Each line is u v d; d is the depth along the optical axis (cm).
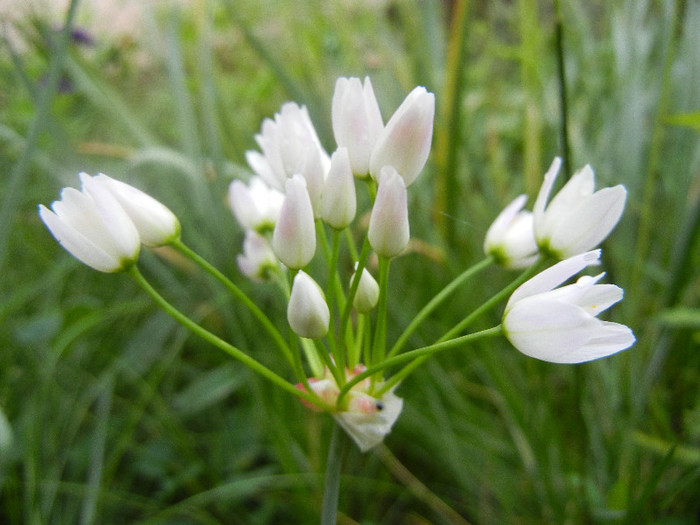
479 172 14
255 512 10
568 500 8
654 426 9
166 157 11
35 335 9
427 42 13
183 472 10
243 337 11
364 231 11
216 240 11
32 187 14
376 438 5
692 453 8
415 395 10
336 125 5
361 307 5
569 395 9
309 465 10
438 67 13
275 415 9
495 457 9
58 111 15
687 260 8
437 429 10
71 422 10
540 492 9
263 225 6
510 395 9
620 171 11
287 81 12
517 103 17
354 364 5
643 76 12
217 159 11
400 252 5
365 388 5
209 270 5
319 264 10
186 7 17
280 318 11
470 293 11
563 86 6
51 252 13
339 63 15
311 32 15
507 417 10
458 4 10
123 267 5
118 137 15
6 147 14
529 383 10
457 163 10
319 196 5
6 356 10
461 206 12
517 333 5
